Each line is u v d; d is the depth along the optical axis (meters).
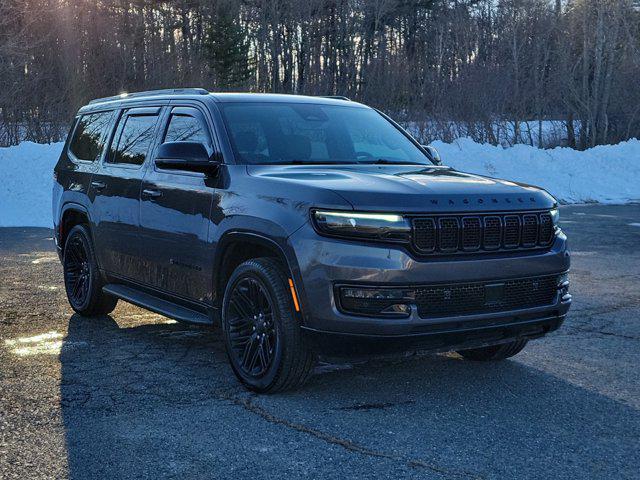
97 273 6.62
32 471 3.51
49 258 10.22
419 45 58.06
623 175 23.41
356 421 4.20
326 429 4.07
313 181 4.55
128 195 6.01
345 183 4.48
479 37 39.69
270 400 4.55
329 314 4.22
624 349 5.85
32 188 16.33
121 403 4.49
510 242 4.50
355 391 4.74
